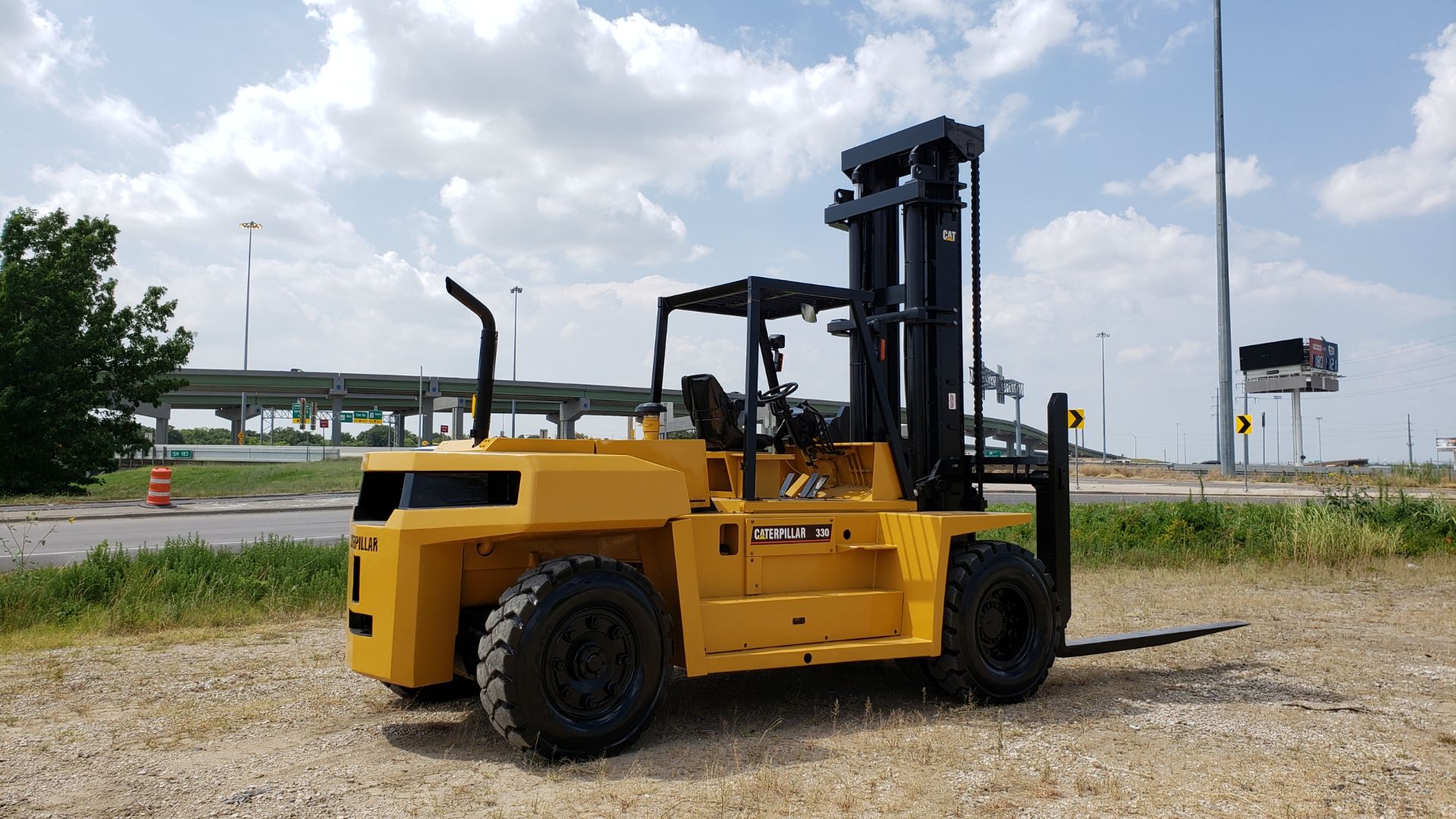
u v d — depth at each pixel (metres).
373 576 5.03
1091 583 11.57
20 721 5.59
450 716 5.75
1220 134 37.66
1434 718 5.71
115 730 5.41
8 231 28.91
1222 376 41.50
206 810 4.12
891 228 7.33
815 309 6.43
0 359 27.91
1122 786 4.42
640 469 5.22
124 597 9.08
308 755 4.96
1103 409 79.00
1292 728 5.50
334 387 79.50
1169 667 7.34
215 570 10.17
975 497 7.20
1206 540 14.28
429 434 81.75
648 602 5.07
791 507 6.00
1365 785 4.47
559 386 82.12
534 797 4.25
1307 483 40.16
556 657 4.78
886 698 6.27
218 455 57.94
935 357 7.01
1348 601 10.39
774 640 5.64
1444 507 15.74
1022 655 6.32
